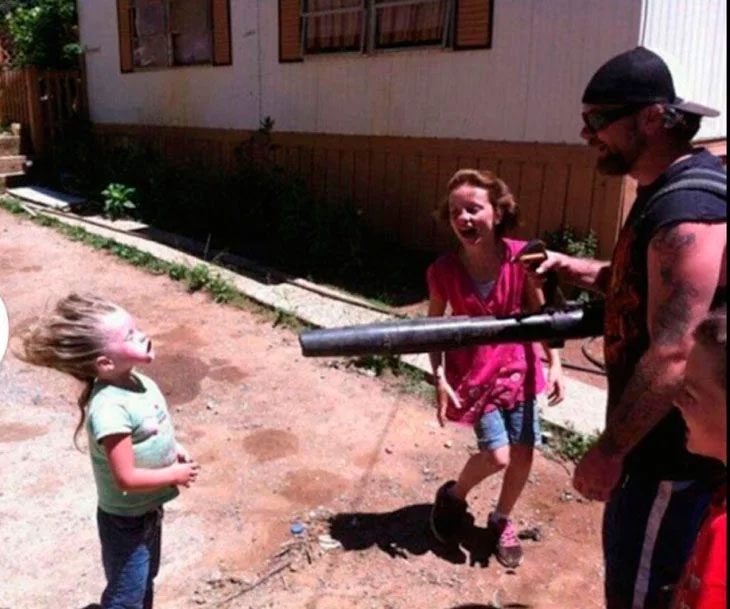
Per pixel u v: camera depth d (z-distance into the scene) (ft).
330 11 27.25
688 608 4.42
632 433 5.61
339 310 20.29
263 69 30.76
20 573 9.73
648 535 6.12
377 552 10.30
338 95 27.84
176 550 10.22
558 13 20.83
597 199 20.89
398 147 26.04
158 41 36.22
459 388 9.66
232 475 12.26
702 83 21.75
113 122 40.75
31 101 40.96
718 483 5.76
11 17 47.29
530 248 7.59
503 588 9.66
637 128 5.84
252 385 15.92
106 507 7.37
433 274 9.53
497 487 12.00
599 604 9.39
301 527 10.82
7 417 14.24
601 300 7.63
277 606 9.20
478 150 23.56
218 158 34.37
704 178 5.48
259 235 30.19
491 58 22.67
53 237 28.81
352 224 25.70
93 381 7.12
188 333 19.01
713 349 4.39
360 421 14.29
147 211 33.30
